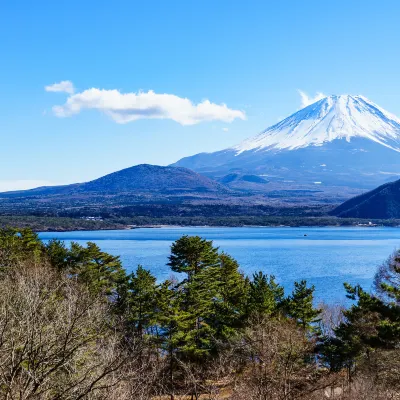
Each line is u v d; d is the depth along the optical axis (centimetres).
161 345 3688
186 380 2911
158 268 12362
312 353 3759
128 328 3109
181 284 4656
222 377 3114
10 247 4547
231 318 4359
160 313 3822
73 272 4669
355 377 3384
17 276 2458
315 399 2612
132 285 4134
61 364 877
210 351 4025
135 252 17412
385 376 3008
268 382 2228
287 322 3894
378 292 5359
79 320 1052
